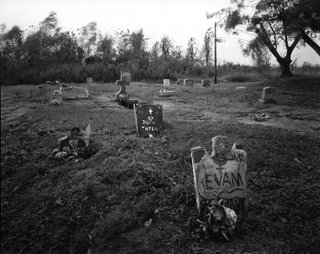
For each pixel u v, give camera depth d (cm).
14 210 691
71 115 1369
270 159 769
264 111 1499
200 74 4397
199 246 506
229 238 520
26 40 3884
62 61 4016
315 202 601
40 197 705
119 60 4397
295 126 1170
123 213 602
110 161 786
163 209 595
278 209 587
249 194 635
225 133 1002
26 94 2144
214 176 570
